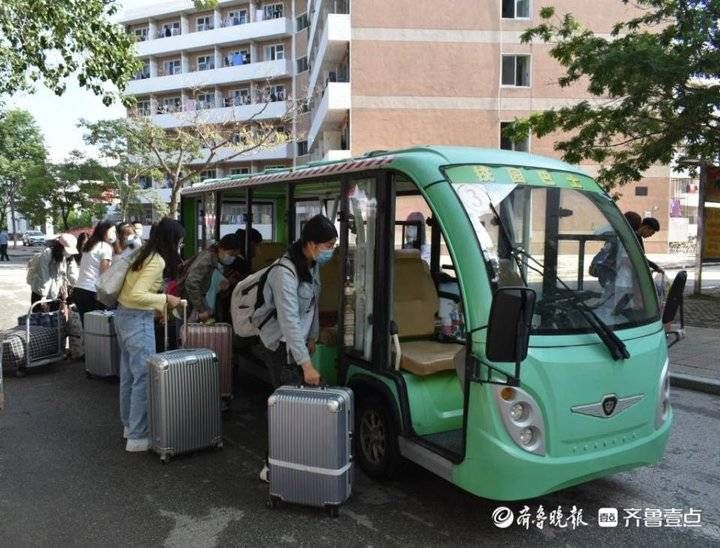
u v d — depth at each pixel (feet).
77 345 26.78
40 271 26.73
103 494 13.83
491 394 11.14
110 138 111.14
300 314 13.43
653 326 13.26
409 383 13.67
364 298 14.76
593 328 12.12
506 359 10.48
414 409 13.50
